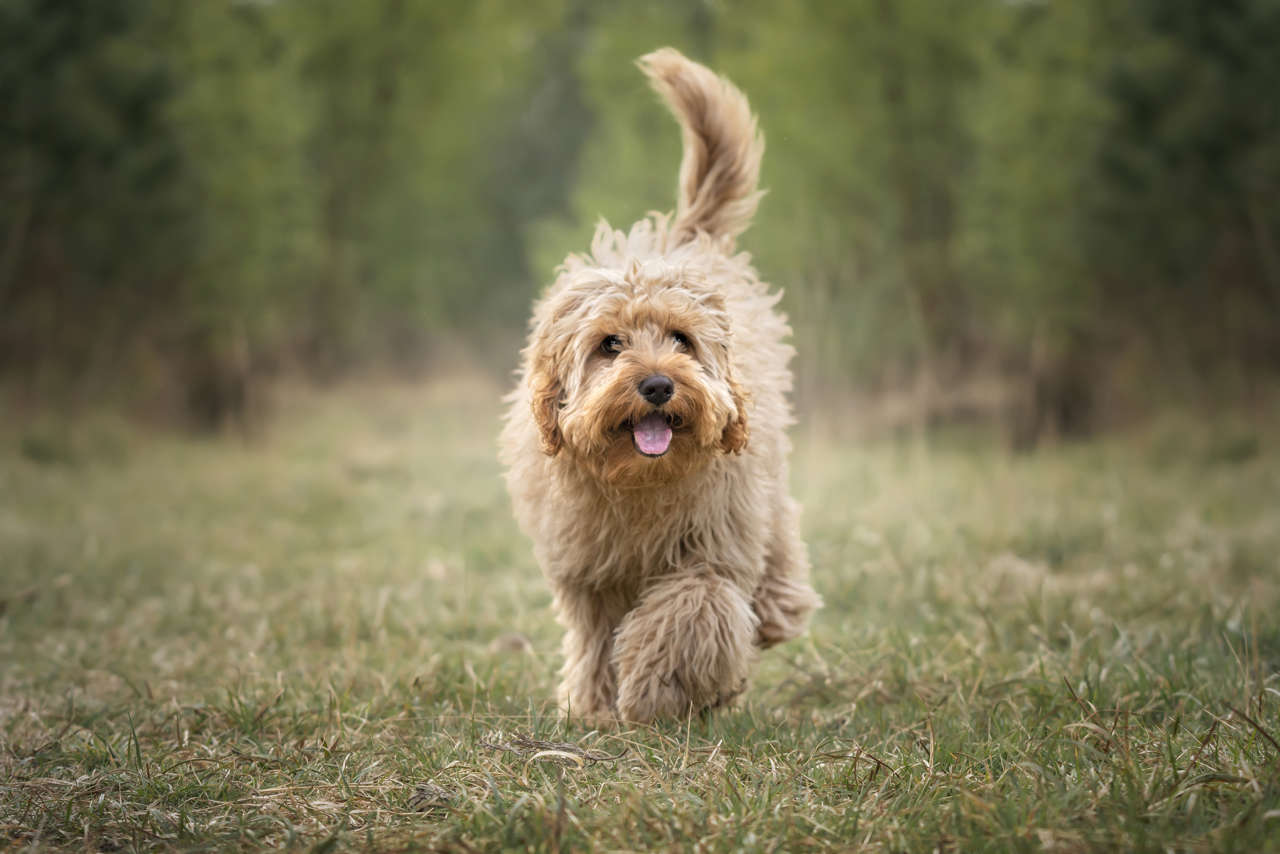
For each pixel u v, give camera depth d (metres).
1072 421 17.89
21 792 3.71
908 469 13.96
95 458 14.86
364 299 30.12
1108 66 15.15
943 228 19.34
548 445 4.51
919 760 3.75
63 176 16.36
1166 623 5.73
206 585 7.49
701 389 4.25
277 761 4.03
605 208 25.41
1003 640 5.57
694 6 28.12
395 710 4.77
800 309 19.33
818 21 19.14
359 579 7.78
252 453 17.31
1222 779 3.24
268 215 20.84
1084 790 3.29
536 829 3.11
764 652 5.83
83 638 6.15
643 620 4.56
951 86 18.78
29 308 17.59
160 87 16.89
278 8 23.70
